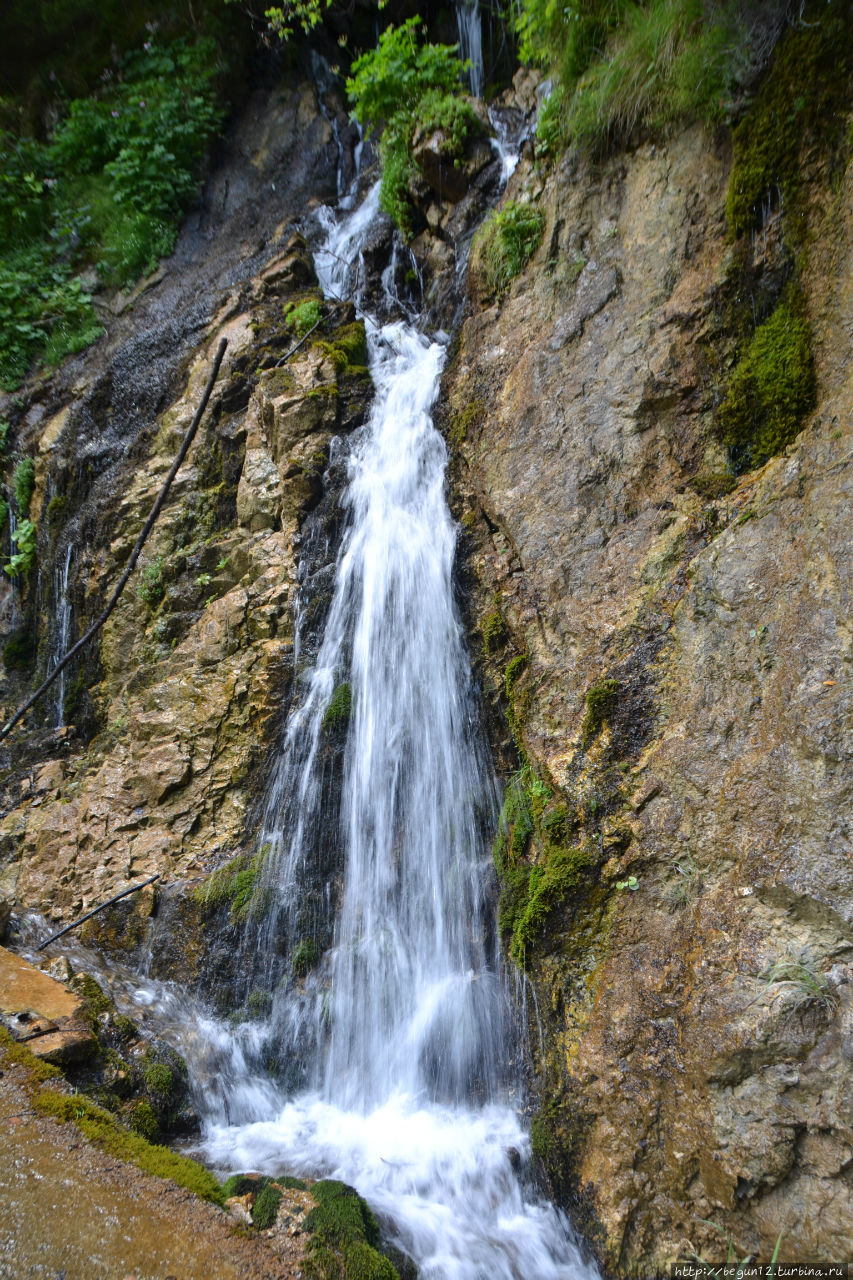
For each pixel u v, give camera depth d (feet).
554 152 15.62
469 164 19.45
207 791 15.89
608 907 10.77
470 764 14.37
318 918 14.53
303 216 25.36
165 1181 9.25
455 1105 12.42
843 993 8.30
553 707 12.34
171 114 27.76
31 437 24.26
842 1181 8.09
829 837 8.64
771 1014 8.65
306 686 15.84
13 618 23.26
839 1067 8.19
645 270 13.21
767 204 11.52
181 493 19.84
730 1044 8.87
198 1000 13.89
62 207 28.14
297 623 16.33
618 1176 9.58
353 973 13.87
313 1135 12.25
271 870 14.71
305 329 20.18
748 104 11.88
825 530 9.61
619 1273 9.27
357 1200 9.83
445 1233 10.21
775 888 8.98
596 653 11.93
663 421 12.48
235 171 27.94
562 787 11.66
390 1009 13.48
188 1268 8.20
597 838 11.07
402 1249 9.87
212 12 28.76
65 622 21.71
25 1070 10.38
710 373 12.07
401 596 15.55
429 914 13.87
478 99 20.88
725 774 9.89
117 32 29.66
